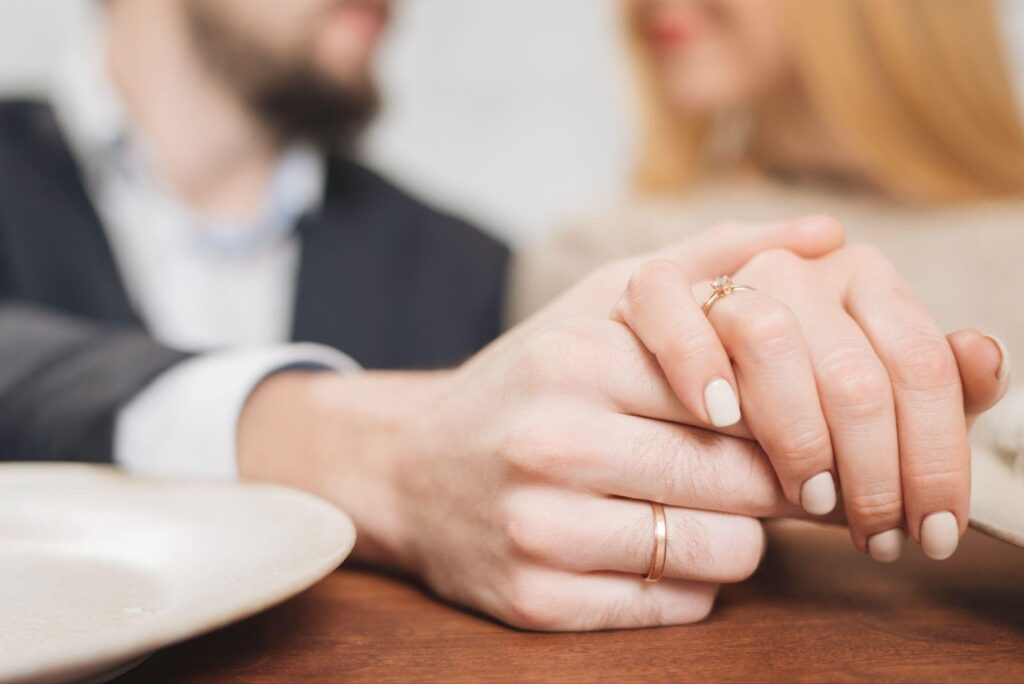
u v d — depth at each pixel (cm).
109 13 125
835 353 37
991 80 123
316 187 129
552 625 38
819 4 121
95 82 121
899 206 129
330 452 45
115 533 40
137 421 51
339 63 125
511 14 204
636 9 142
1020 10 145
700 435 37
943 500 36
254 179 132
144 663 36
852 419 36
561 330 38
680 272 38
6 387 54
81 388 53
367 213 132
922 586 42
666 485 37
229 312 129
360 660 36
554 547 37
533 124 207
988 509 38
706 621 39
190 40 121
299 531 38
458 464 40
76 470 47
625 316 38
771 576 44
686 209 134
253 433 48
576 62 205
